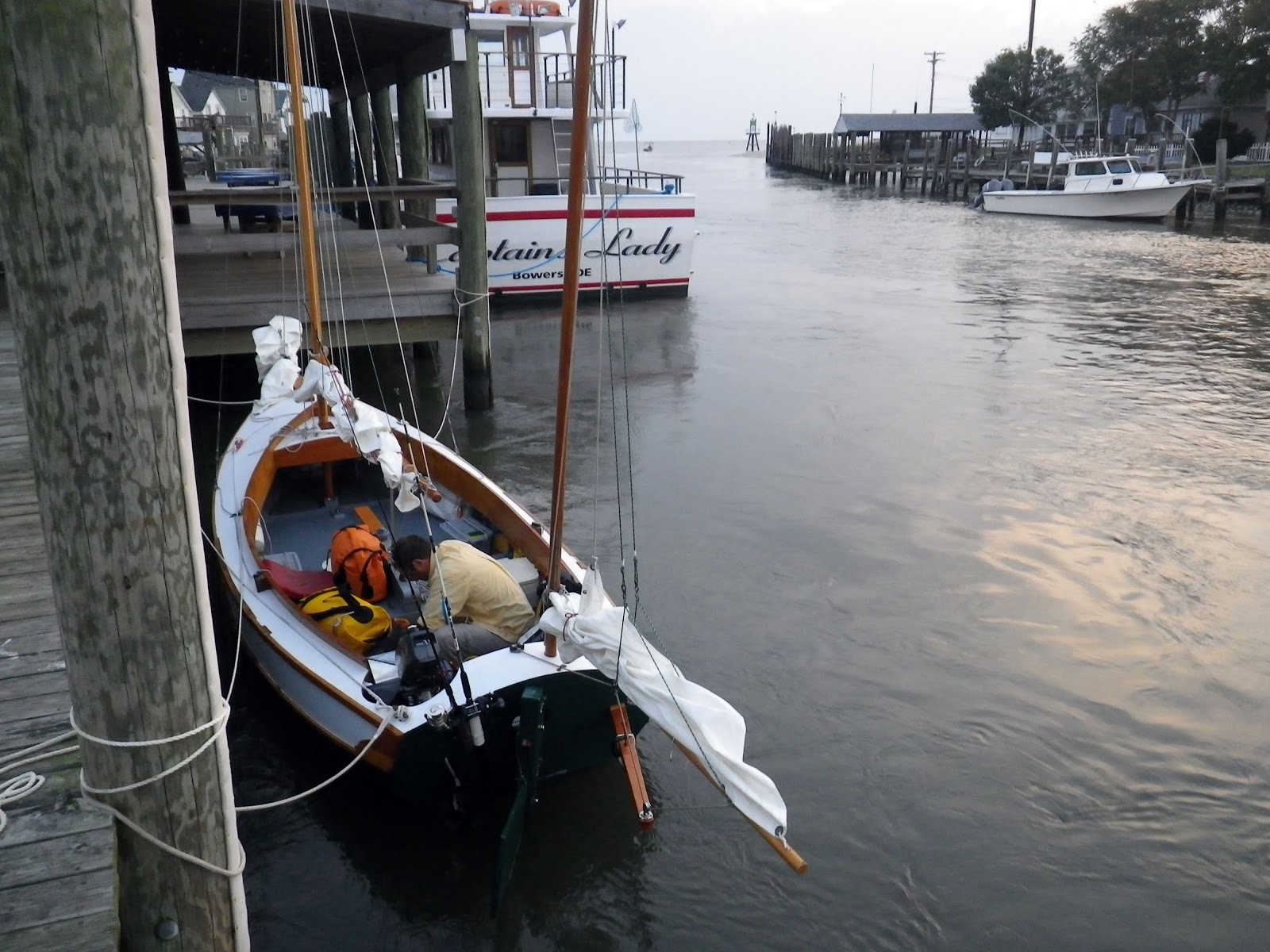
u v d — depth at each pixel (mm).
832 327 15727
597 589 4422
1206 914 4359
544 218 15883
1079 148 45719
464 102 9875
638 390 12102
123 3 1987
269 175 18219
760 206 41562
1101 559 7602
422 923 4270
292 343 7871
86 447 2182
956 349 14242
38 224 2047
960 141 58969
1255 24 39156
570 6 14516
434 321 10641
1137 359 13656
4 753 3047
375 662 4965
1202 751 5398
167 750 2445
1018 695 5891
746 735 5504
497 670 4547
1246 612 6809
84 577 2271
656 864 4602
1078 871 4594
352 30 10586
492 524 6648
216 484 6906
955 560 7594
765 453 9914
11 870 2535
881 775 5207
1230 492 8898
